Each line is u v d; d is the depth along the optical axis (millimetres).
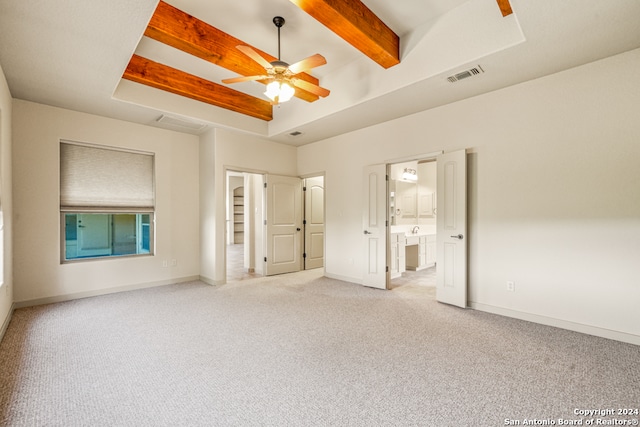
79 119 4273
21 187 3836
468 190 3820
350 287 4961
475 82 3352
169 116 4441
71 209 4285
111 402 1941
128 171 4801
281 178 6066
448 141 3984
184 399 1979
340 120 4648
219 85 4531
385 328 3174
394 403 1930
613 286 2848
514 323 3293
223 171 5199
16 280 3805
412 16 3082
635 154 2740
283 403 1938
